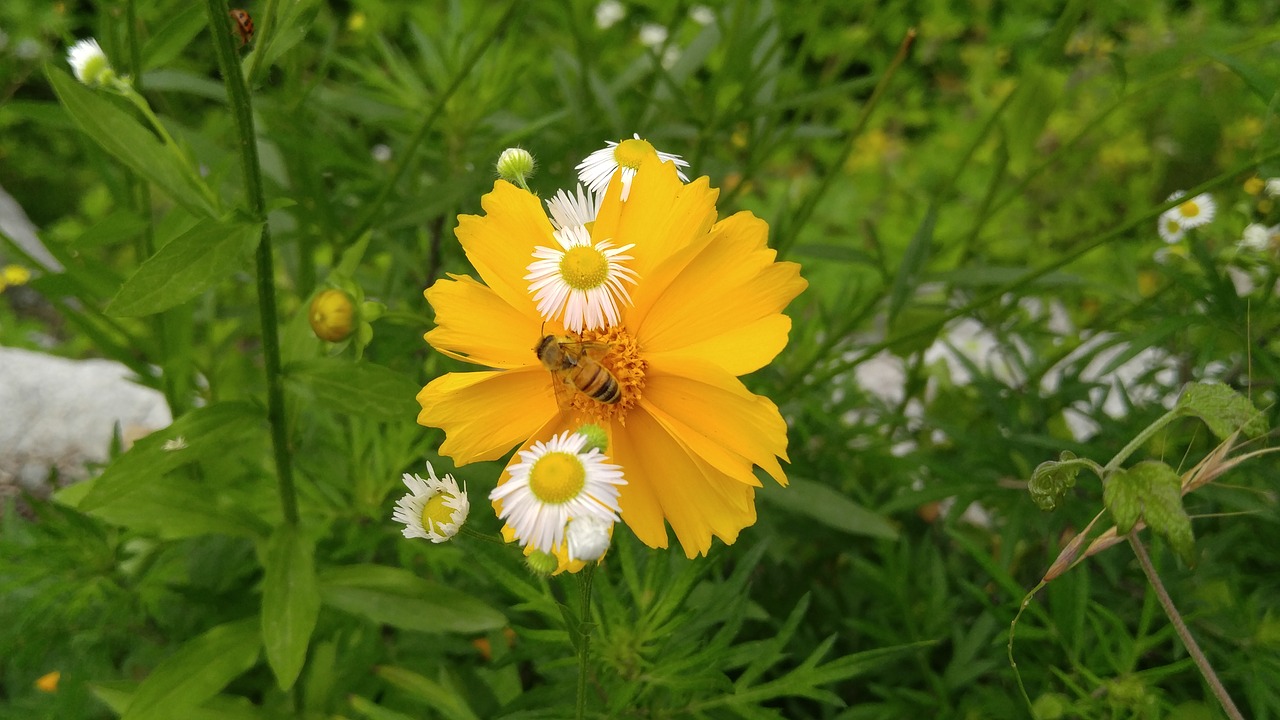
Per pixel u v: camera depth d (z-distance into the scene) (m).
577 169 0.12
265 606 0.14
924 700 0.16
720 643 0.13
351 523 0.18
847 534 0.20
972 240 0.20
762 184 0.40
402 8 0.37
